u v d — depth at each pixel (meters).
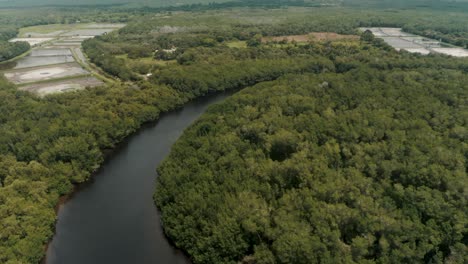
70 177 113.06
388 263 71.50
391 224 75.19
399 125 113.75
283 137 107.44
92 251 88.38
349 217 77.94
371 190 86.44
